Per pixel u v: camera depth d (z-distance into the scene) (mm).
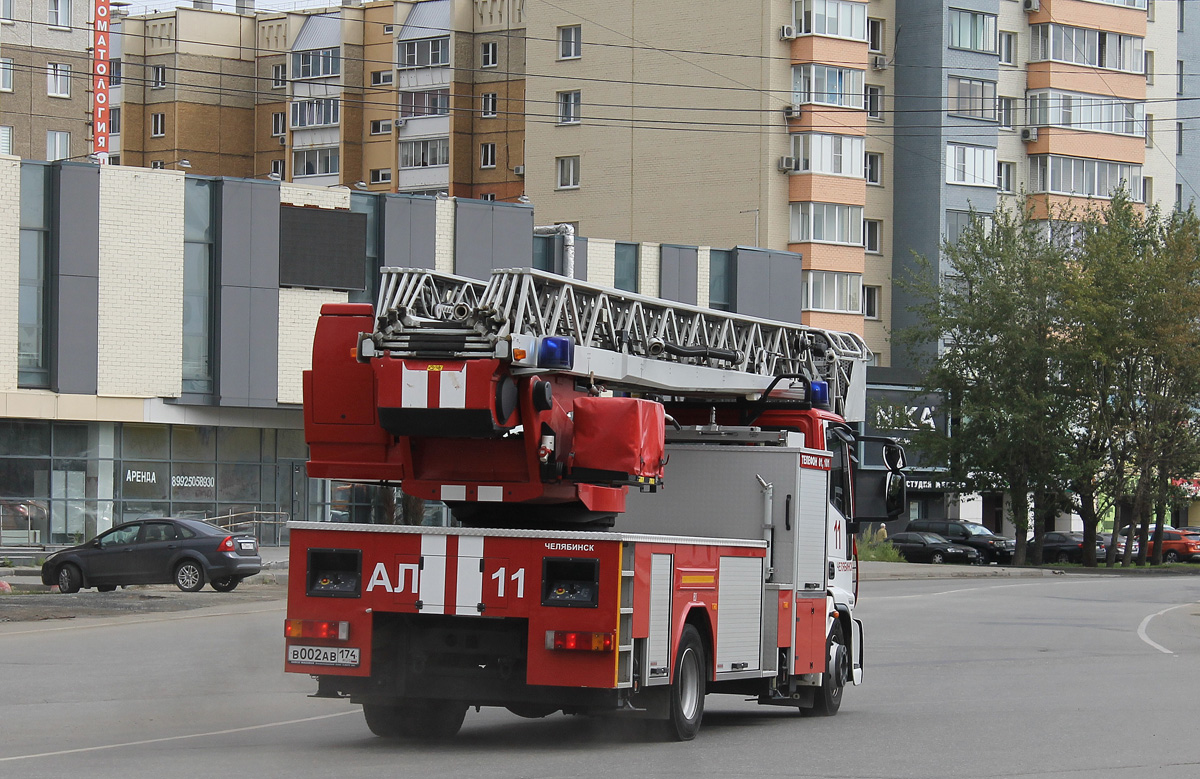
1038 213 95938
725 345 20938
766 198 87000
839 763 14875
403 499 18094
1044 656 29406
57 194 54969
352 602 15484
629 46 92875
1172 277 75938
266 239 58375
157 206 56750
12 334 54438
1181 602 48062
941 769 14531
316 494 60938
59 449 55844
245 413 59031
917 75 93125
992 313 75688
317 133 122688
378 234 60844
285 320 58812
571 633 14758
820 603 19344
